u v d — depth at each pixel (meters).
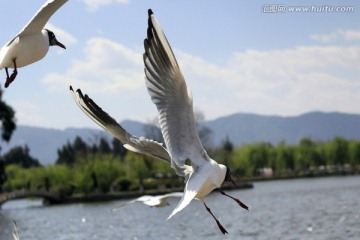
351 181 121.19
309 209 58.88
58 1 9.15
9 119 80.88
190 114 9.38
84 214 66.81
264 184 126.75
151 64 9.05
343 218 47.50
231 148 166.12
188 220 54.06
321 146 166.88
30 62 9.66
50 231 50.97
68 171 98.19
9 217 66.38
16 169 125.06
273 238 38.69
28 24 9.38
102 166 94.06
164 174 106.25
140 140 10.30
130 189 94.62
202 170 9.25
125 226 51.66
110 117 10.34
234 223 49.19
